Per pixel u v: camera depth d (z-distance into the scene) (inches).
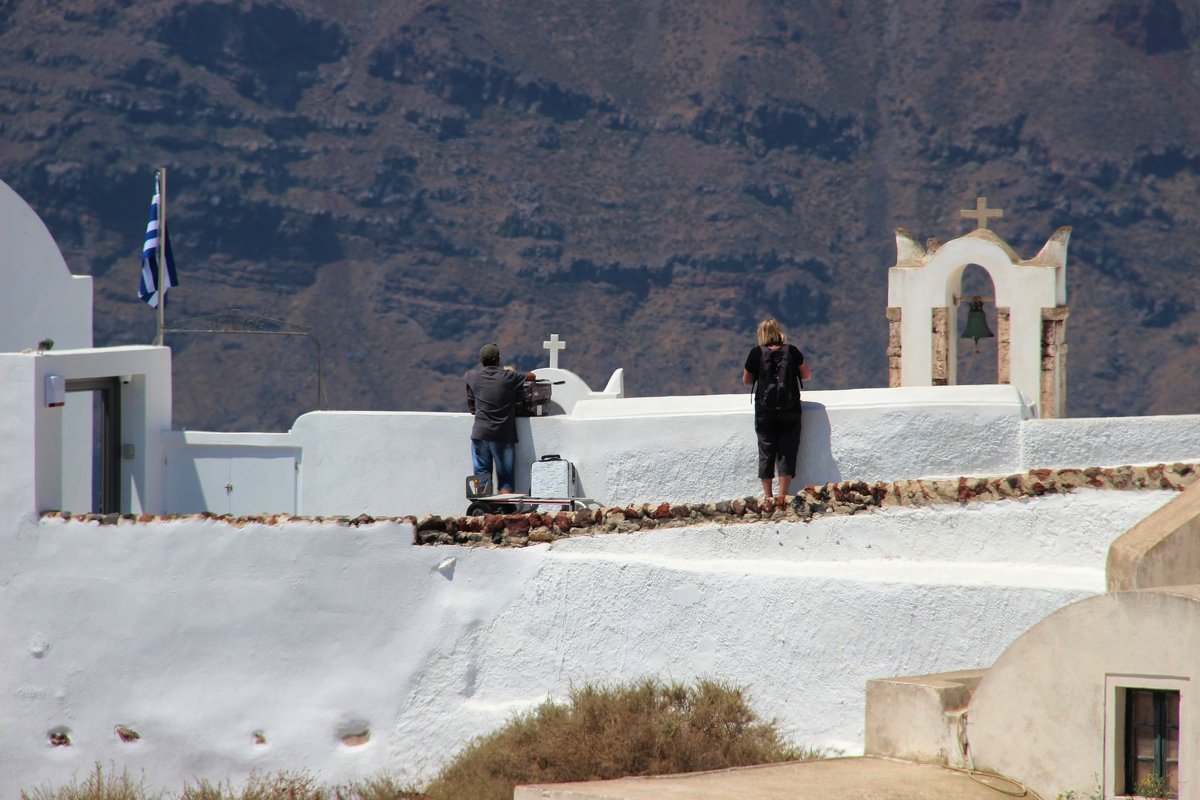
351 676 2161.7
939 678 1651.1
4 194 3122.5
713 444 2322.8
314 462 2593.5
